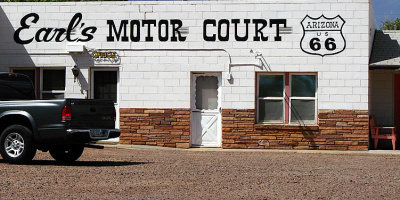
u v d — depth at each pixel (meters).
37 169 10.89
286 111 17.41
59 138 11.61
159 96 17.50
